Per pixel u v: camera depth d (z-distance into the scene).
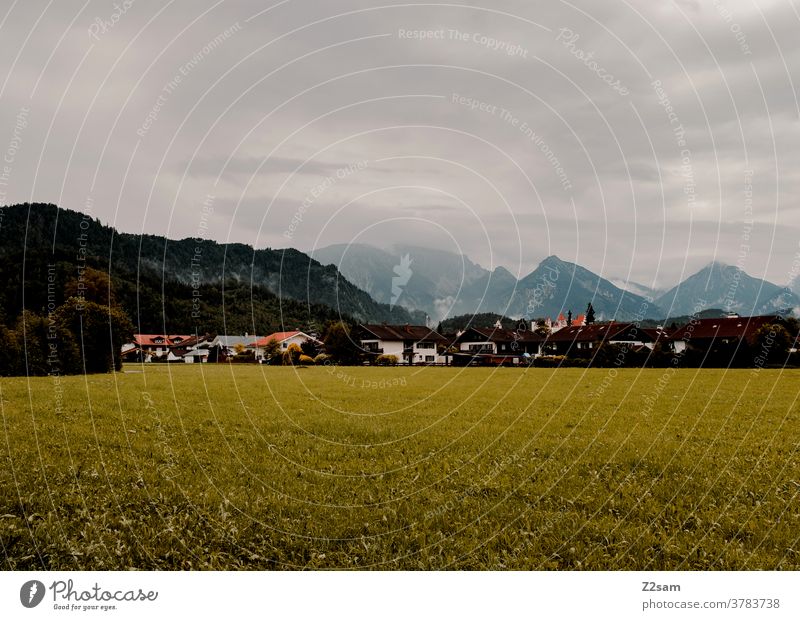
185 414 18.59
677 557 7.53
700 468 11.89
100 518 8.30
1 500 8.97
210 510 8.90
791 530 8.31
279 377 39.41
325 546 7.76
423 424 17.64
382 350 78.62
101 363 39.81
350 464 12.21
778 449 14.05
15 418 16.47
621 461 12.61
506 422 18.23
